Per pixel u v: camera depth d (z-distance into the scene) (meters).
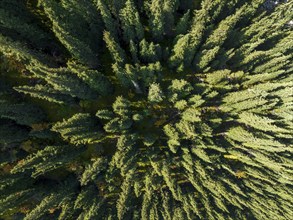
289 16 31.05
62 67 27.75
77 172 30.33
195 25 28.09
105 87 28.52
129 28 27.16
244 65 30.98
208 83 31.02
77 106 29.80
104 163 28.94
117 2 25.92
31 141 29.33
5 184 26.78
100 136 29.36
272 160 30.72
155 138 30.28
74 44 24.80
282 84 28.38
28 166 25.69
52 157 26.53
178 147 30.98
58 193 28.25
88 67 28.73
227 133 31.17
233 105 29.78
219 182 31.22
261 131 31.34
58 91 26.28
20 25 24.72
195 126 29.72
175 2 28.41
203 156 28.83
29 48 26.58
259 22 29.66
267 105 29.16
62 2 25.81
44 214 29.91
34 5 28.92
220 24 28.41
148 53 28.19
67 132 25.42
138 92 30.83
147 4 27.52
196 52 29.88
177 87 28.55
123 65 29.11
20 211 30.12
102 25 28.33
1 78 28.34
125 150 28.30
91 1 26.53
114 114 28.80
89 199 29.45
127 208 30.05
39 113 28.50
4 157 27.92
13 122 27.89
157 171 28.59
